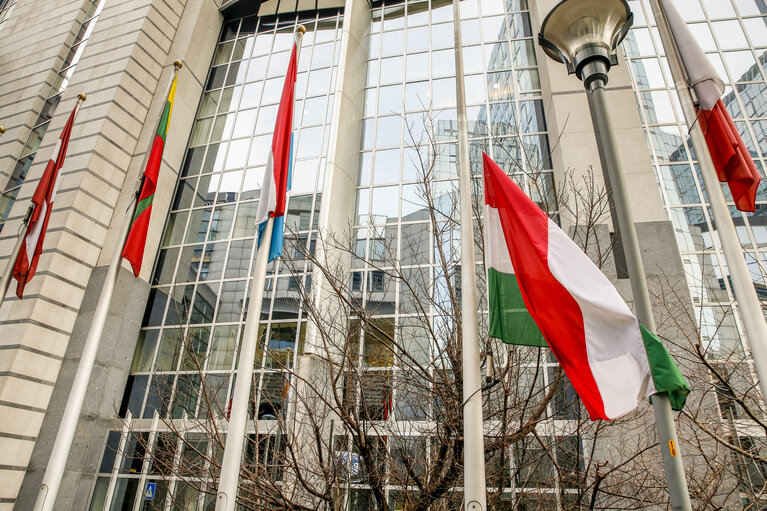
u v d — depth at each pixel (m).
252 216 20.70
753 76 18.92
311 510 7.51
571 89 17.52
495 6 23.28
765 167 17.06
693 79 6.93
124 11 24.33
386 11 24.78
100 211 19.58
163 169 21.66
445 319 9.03
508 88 20.78
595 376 5.66
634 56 20.16
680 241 16.36
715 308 14.73
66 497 15.23
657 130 18.50
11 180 23.22
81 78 22.77
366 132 21.27
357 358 10.30
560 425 11.31
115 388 17.39
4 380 15.72
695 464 9.59
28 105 24.84
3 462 15.07
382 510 7.68
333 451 8.24
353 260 17.91
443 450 7.53
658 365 5.16
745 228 16.20
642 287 5.61
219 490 6.16
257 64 25.34
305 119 22.47
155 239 20.58
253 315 7.33
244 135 23.12
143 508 15.10
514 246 6.67
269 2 26.58
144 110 22.38
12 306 17.25
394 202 19.20
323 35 25.03
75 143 20.45
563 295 6.13
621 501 9.71
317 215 19.53
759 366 5.05
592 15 7.04
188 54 24.22
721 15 20.41
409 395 11.04
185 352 17.94
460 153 7.27
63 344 17.34
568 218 13.68
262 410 15.29
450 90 21.58
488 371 6.64
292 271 10.57
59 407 16.38
